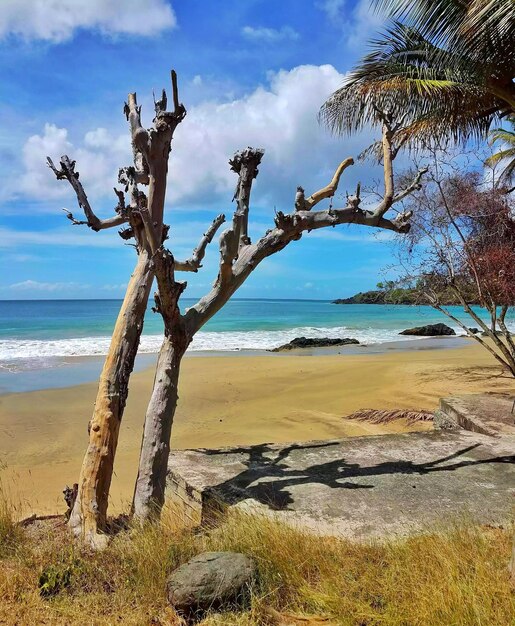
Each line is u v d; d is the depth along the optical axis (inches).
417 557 125.3
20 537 150.2
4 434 387.2
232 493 180.7
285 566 123.8
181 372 663.1
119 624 108.4
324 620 109.2
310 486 187.5
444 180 339.3
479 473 202.4
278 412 439.2
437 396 454.0
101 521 160.4
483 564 118.7
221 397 510.3
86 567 128.2
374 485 188.7
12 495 264.2
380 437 255.8
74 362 784.3
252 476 198.2
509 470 205.9
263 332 1461.6
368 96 373.4
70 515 166.1
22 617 110.4
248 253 209.9
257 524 142.1
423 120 357.1
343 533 150.4
